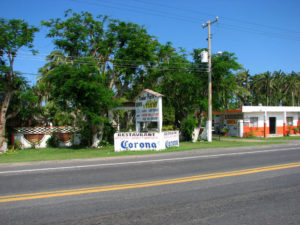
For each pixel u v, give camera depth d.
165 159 12.56
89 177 8.49
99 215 5.03
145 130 24.34
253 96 54.56
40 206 5.59
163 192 6.58
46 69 22.97
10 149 18.12
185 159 12.47
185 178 8.14
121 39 19.47
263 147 17.97
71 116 25.22
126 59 18.42
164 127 23.41
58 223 4.67
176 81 21.98
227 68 20.97
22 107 19.25
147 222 4.66
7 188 7.16
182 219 4.78
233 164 10.71
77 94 16.42
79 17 18.77
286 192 6.49
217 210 5.24
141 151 15.80
